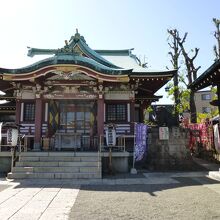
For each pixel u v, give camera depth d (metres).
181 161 16.69
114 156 14.76
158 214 6.57
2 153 14.71
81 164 13.65
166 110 18.11
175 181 11.63
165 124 17.67
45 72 16.58
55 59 16.48
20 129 18.58
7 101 23.58
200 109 56.84
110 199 8.17
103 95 17.98
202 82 14.10
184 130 17.28
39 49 24.00
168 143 16.95
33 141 18.55
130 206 7.34
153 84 19.73
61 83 18.03
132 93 19.08
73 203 7.68
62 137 17.59
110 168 14.04
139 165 17.34
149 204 7.55
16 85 18.36
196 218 6.24
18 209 7.05
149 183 11.16
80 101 19.00
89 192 9.27
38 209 7.05
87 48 20.16
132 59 23.55
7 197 8.51
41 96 17.78
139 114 22.28
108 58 23.83
